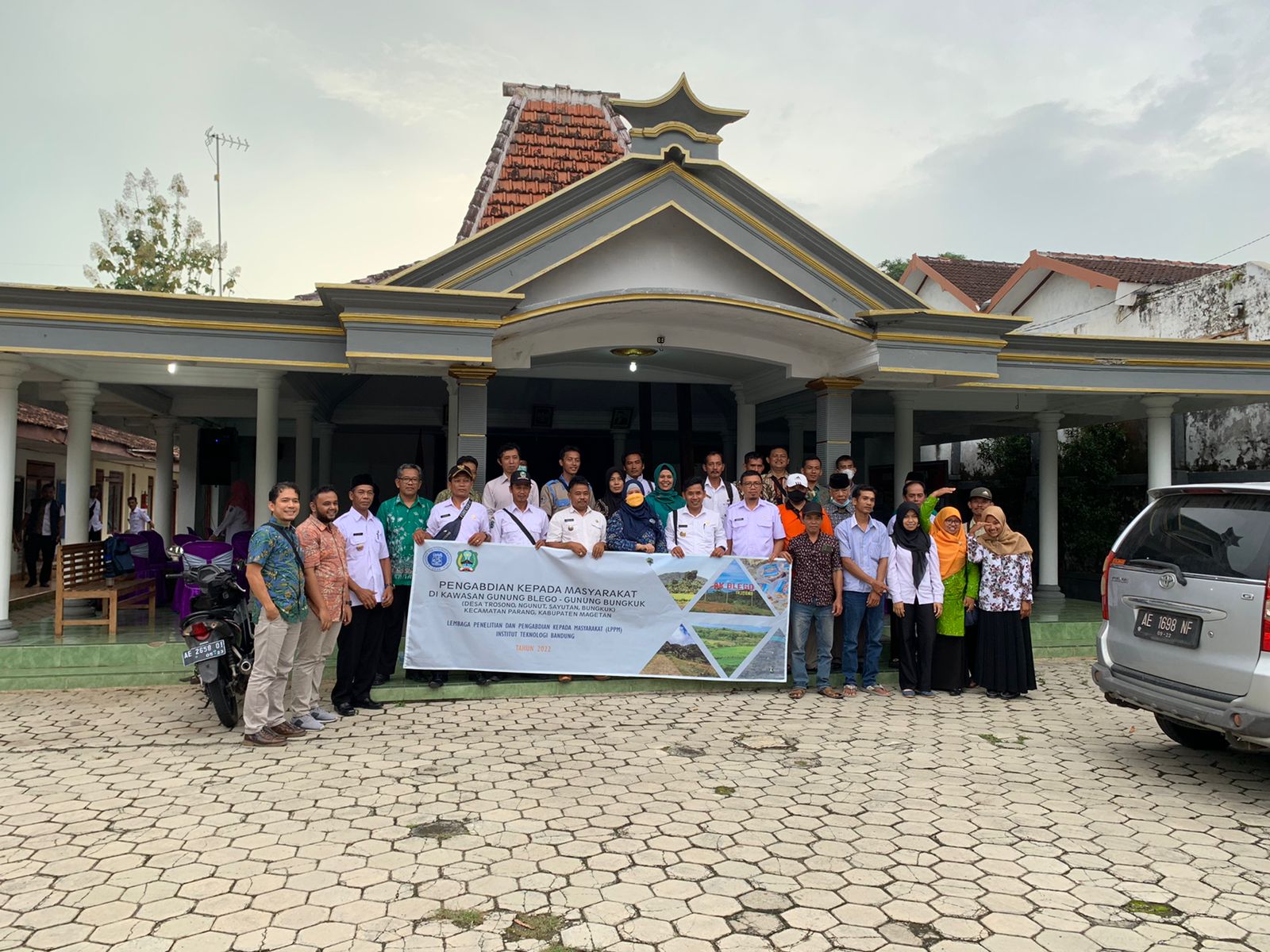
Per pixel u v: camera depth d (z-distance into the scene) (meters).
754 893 3.75
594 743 6.04
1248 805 4.98
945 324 8.79
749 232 8.51
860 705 7.31
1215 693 5.12
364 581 6.78
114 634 8.37
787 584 7.72
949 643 7.84
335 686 6.91
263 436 9.87
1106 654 6.00
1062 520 14.69
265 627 5.93
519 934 3.39
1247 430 12.79
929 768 5.58
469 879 3.85
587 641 7.51
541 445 15.85
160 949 3.25
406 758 5.64
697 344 9.20
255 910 3.55
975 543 7.77
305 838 4.30
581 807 4.76
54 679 7.70
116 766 5.45
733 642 7.70
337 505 6.41
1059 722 6.86
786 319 8.43
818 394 9.93
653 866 4.01
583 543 7.57
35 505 15.13
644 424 12.87
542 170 9.91
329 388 13.01
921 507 7.88
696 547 7.70
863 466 18.78
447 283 7.84
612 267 8.48
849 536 7.83
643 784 5.16
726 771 5.44
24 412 18.22
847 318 8.79
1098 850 4.29
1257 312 13.02
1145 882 3.93
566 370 10.92
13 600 11.71
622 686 7.65
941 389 10.96
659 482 7.98
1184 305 14.59
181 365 8.81
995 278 22.77
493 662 7.36
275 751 5.79
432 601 7.24
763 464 8.21
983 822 4.64
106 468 25.84
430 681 7.32
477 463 8.51
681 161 8.19
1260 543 5.08
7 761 5.55
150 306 7.70
